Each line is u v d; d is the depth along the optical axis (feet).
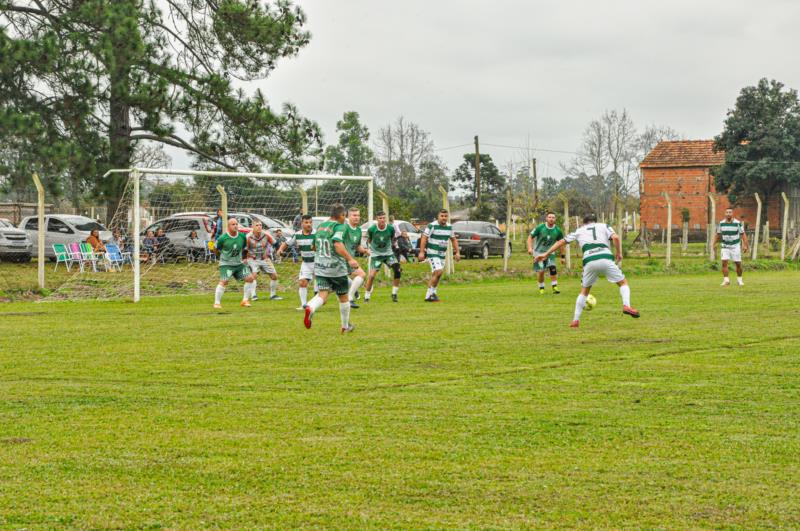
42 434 22.97
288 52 119.34
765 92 207.62
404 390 28.53
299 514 16.83
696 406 25.77
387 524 16.29
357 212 57.31
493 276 90.07
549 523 16.31
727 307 55.16
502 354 35.99
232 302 64.85
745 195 210.18
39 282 70.90
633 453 20.77
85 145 102.78
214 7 116.98
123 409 25.95
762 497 17.61
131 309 58.85
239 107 112.57
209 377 31.17
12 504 17.48
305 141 117.60
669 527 16.10
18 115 94.43
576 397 27.17
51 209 147.13
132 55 101.55
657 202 233.14
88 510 17.11
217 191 86.02
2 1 99.66
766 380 29.73
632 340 39.83
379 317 50.88
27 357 36.06
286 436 22.58
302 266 57.26
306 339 41.16
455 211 248.93
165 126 108.17
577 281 87.56
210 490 18.26
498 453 20.85
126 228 90.48
